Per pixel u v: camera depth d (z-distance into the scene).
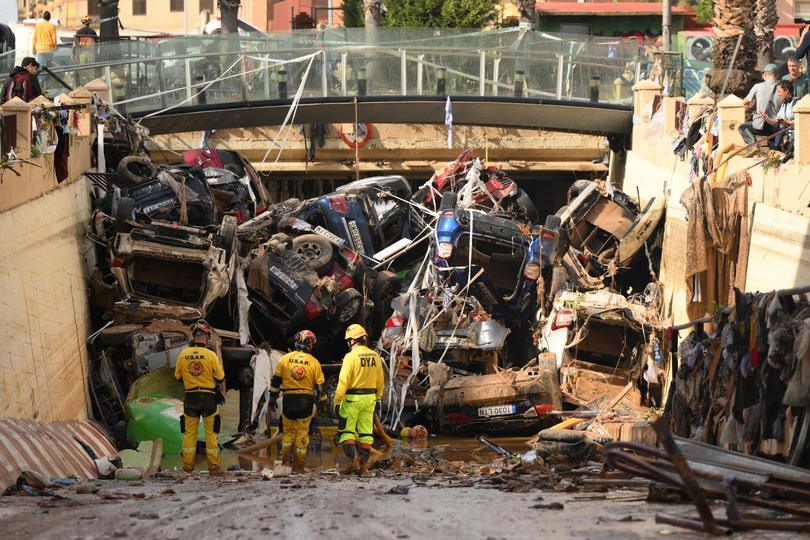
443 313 36.34
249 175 46.69
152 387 31.62
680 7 86.06
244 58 49.09
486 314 37.44
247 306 35.94
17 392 24.27
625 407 33.75
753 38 47.28
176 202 37.84
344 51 50.12
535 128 52.97
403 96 50.44
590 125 52.97
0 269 24.48
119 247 34.03
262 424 31.72
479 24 71.81
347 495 16.84
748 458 15.49
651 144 48.75
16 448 20.28
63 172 32.69
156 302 34.59
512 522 12.81
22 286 26.33
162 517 13.87
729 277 31.14
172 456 28.39
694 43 76.94
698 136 40.94
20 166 27.69
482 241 40.19
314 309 37.12
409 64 50.72
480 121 52.09
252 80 49.28
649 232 44.59
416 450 29.58
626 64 52.94
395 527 12.61
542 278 39.78
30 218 28.19
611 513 13.47
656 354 34.50
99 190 38.47
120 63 47.44
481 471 22.84
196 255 34.22
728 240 30.83
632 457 12.50
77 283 33.34
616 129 53.31
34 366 26.20
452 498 15.98
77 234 34.47
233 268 36.22
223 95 48.97
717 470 14.75
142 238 34.25
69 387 29.91
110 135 41.50
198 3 108.44
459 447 30.86
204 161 45.53
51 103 35.94
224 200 43.78
